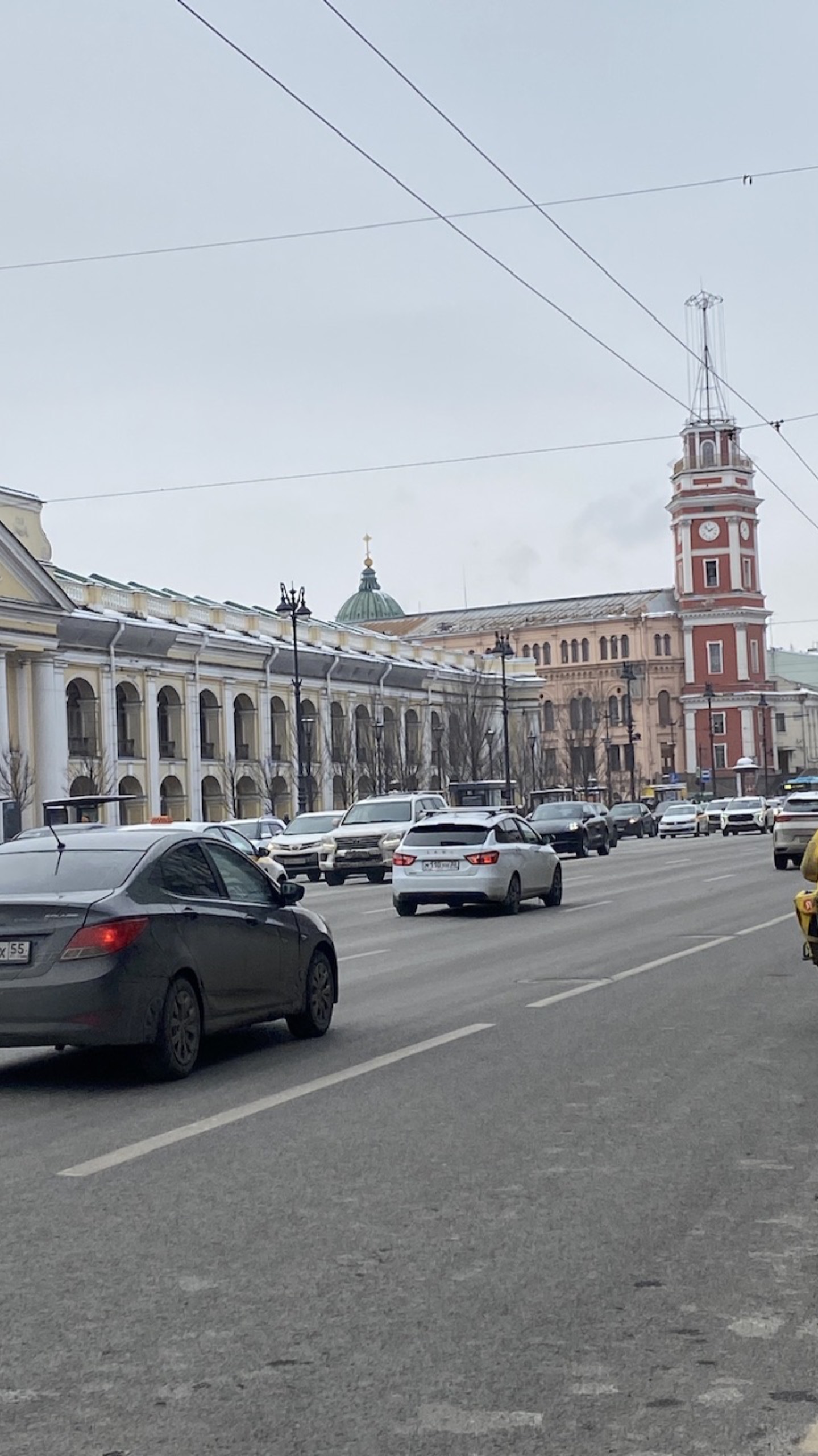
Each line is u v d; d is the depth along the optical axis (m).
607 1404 4.46
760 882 31.05
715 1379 4.64
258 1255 5.96
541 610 134.38
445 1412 4.41
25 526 62.97
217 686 70.81
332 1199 6.80
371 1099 9.11
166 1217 6.54
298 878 42.53
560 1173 7.22
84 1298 5.46
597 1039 11.27
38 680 59.12
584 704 116.38
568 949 18.50
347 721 81.06
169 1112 8.84
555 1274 5.68
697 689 123.06
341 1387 4.61
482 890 24.23
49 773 59.19
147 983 9.55
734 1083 9.43
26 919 9.47
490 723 91.19
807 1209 6.55
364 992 14.73
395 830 36.81
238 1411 4.44
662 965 16.36
